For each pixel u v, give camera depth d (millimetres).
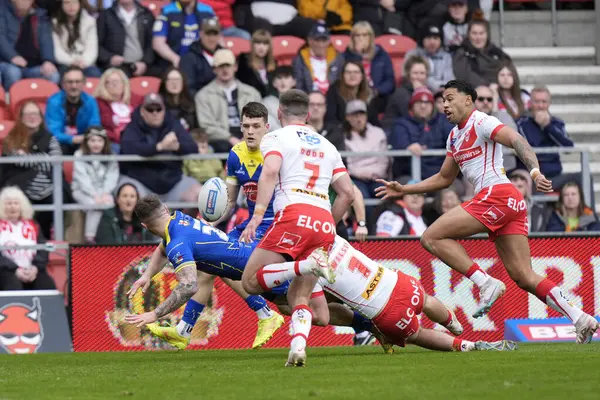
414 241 33875
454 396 15961
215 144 41875
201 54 44562
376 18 51562
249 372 20828
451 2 49656
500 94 47000
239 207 36594
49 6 46031
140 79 44938
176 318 33312
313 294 23812
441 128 42094
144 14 46750
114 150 42500
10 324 33719
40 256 35375
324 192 22172
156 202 24797
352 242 33781
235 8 50625
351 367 21312
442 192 37969
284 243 21672
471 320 33781
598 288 34281
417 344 25484
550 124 43219
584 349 26172
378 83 46531
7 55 44906
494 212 26266
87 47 45688
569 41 57188
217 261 24922
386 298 24188
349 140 41312
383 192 28422
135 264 33688
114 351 32750
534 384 17438
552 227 39781
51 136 40250
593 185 44312
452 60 47562
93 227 37188
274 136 22062
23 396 17672
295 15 50438
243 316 33594
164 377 20484
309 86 45312
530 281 26953
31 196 37656
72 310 33500
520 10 57438
